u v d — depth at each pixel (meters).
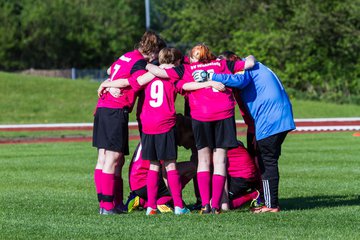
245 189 27.47
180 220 23.31
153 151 25.42
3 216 24.89
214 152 25.34
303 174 37.94
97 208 27.22
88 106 106.62
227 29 143.00
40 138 72.94
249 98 25.33
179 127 27.05
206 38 143.00
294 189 32.50
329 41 125.88
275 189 25.30
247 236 20.38
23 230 21.81
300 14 123.50
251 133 26.88
